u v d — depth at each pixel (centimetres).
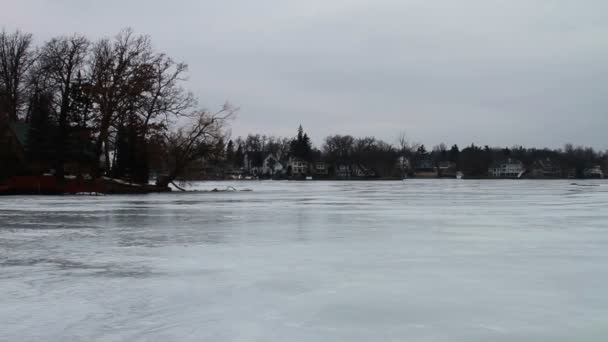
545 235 2159
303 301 1106
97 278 1341
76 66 7006
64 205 4253
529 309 1036
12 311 1042
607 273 1373
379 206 4066
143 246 1884
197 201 4903
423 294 1158
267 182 15475
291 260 1580
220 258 1623
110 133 6919
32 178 6519
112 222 2773
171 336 889
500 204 4288
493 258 1603
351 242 1967
